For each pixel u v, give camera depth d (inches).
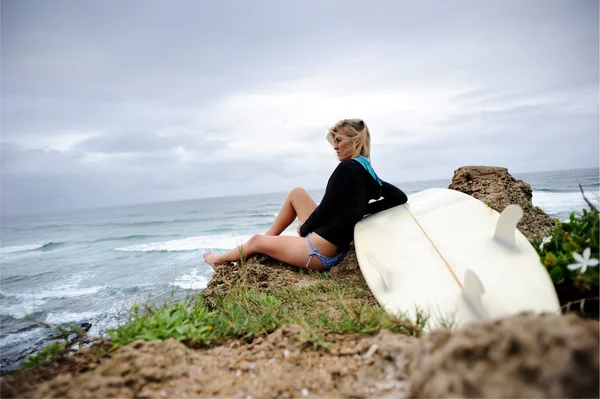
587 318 77.3
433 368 46.4
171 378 62.8
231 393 59.1
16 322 221.6
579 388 38.3
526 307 78.2
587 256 75.6
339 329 84.3
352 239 146.9
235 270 147.2
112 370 64.2
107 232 1134.4
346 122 140.8
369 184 137.2
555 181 1547.7
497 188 175.8
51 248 785.6
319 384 60.9
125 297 258.2
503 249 98.8
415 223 125.3
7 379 71.1
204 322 91.6
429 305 87.0
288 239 146.0
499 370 41.9
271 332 89.3
